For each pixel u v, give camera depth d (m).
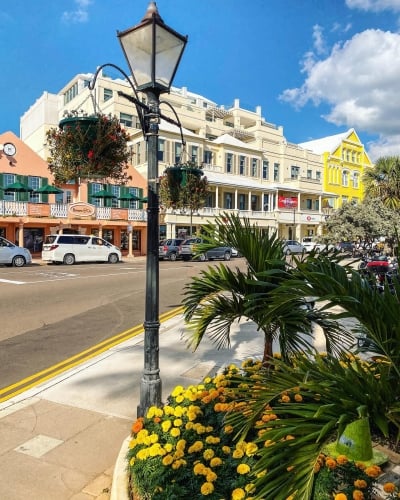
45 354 6.51
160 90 3.79
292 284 2.52
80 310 10.07
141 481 2.67
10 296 11.87
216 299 3.96
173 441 3.02
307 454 1.84
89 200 30.48
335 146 53.81
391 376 2.37
